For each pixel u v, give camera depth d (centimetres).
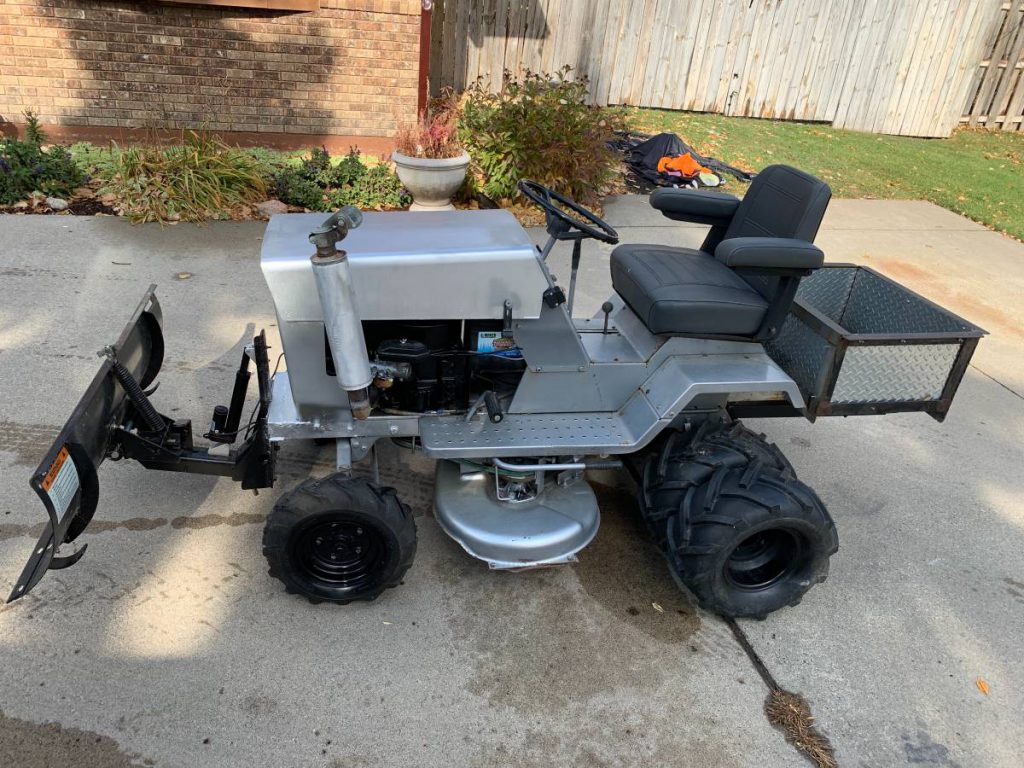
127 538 283
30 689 223
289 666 239
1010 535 327
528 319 246
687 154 793
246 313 453
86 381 370
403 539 244
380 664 242
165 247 534
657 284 271
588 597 276
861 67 1048
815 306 345
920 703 244
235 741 214
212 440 288
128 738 212
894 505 340
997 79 1181
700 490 257
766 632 268
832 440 388
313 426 254
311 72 712
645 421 259
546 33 948
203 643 244
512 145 643
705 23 988
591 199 676
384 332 243
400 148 639
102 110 699
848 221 723
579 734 225
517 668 245
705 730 230
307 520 238
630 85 1015
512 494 271
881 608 282
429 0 717
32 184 583
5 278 466
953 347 269
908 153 999
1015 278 618
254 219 600
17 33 655
